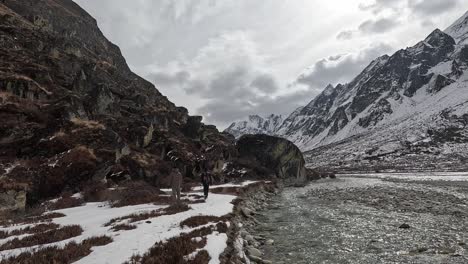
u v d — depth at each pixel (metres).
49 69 51.72
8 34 54.69
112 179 34.34
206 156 53.81
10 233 15.83
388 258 13.94
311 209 29.05
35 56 53.06
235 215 21.00
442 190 42.16
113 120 46.56
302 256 14.61
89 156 33.03
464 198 33.22
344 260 13.86
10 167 28.58
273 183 54.56
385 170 125.31
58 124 35.97
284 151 66.31
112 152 35.56
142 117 56.50
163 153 48.16
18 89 38.97
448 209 26.31
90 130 36.88
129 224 16.89
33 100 40.03
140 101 64.56
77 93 49.53
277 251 15.55
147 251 11.55
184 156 48.12
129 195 28.23
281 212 27.97
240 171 57.84
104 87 49.94
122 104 57.91
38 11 88.38
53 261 10.38
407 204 29.45
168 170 42.16
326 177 89.62
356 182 65.69
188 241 12.62
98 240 13.37
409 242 16.39
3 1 77.12
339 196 38.78
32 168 29.27
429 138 173.75
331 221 22.77
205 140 68.06
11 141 31.92
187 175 46.34
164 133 53.59
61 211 23.88
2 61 44.44
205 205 23.52
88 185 30.69
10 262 10.27
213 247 12.42
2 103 35.06
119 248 12.20
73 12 114.31
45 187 28.36
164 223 16.86
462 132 170.25
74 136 35.09
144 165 39.56
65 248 12.02
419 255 14.21
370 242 16.66
